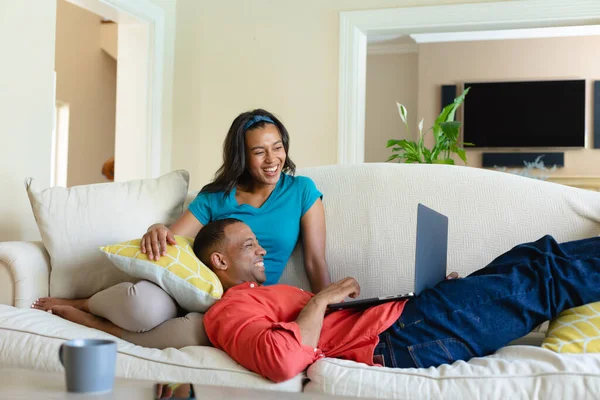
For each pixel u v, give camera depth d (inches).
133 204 90.0
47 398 38.6
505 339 67.5
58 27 251.1
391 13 170.6
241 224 77.5
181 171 95.8
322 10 176.6
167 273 71.5
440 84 301.1
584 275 68.6
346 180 92.6
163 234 75.4
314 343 64.3
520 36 292.5
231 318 65.4
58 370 65.5
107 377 40.6
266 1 180.4
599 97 287.0
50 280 85.9
